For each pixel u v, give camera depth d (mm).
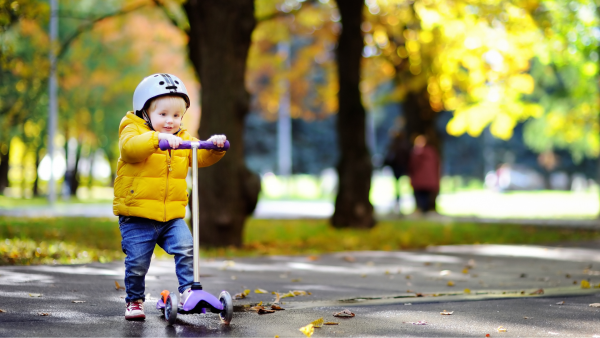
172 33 22859
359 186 15508
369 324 5027
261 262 9281
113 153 33188
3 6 11578
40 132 27297
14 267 8062
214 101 11281
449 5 15734
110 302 5797
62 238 11922
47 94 24938
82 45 25234
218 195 11242
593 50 18234
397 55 19125
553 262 9422
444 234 14086
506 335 4672
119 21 20781
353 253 10586
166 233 5215
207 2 11336
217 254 10383
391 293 6629
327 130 50500
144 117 5223
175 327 4820
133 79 24766
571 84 25797
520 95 16906
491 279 7754
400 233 14164
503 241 12961
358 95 15703
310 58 22969
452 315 5414
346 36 15664
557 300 6223
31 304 5594
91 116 29391
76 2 25047
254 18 11586
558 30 17562
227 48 11312
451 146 56500
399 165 20969
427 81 18234
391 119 53562
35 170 33125
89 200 30375
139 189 5066
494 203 32438
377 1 17828
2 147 27875
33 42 16984
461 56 16828
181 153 5254
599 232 14867
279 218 19688
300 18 20172
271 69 24297
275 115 39219
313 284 7238
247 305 5840
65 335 4484
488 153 57688
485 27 16188
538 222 17641
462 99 18625
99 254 9844
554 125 24750
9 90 20766
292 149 50188
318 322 4996
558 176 62969
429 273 8258
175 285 6914
